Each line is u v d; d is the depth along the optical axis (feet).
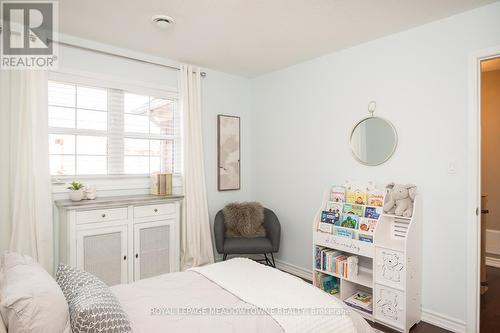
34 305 3.61
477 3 7.12
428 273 8.12
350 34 8.86
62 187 8.89
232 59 11.04
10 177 7.89
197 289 5.70
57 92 8.98
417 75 8.33
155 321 4.50
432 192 8.05
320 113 10.77
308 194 11.21
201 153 11.53
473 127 7.37
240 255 12.75
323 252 9.44
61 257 8.56
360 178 9.60
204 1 7.03
